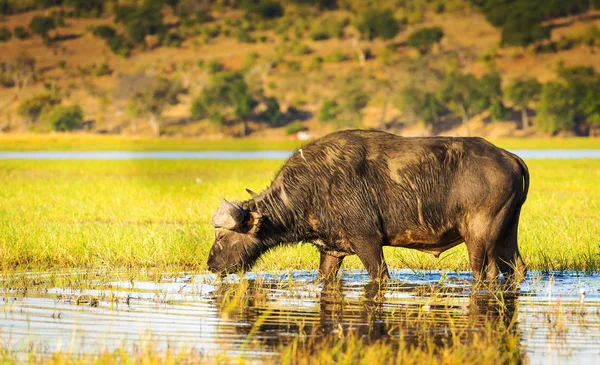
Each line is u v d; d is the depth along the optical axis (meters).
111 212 70.31
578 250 48.44
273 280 42.53
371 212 39.94
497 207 39.34
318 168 40.50
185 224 60.84
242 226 40.53
